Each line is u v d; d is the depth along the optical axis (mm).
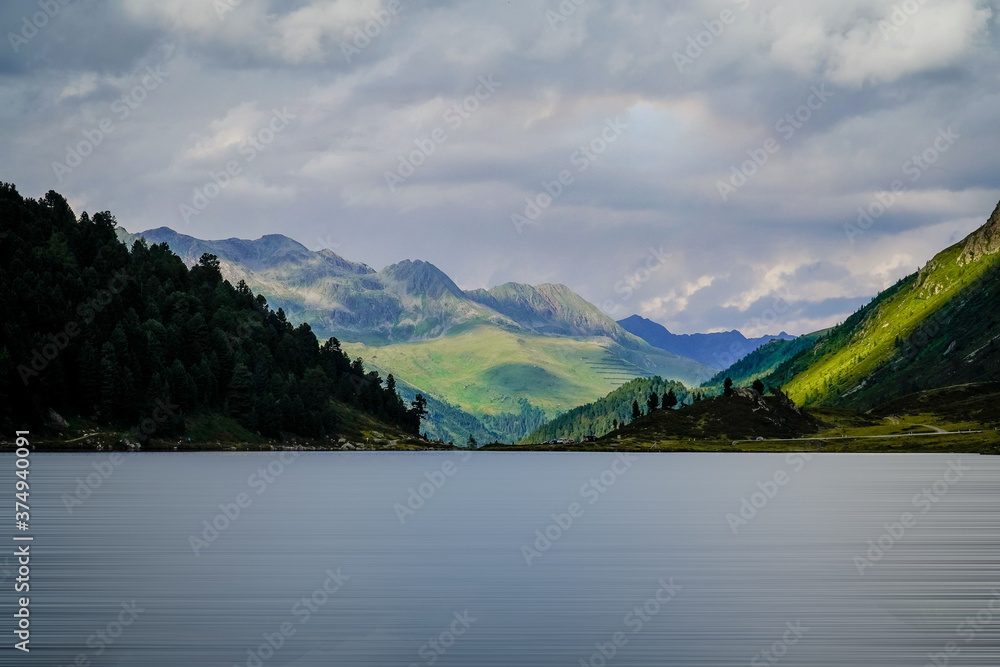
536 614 46000
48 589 51469
